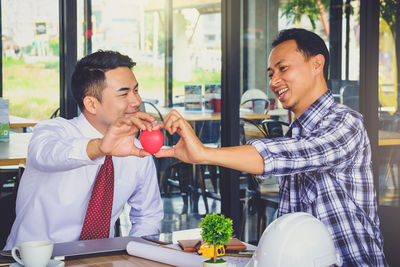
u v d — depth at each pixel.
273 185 3.56
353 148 1.49
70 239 1.92
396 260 2.46
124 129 1.40
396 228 2.58
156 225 2.09
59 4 4.02
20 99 4.80
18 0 4.68
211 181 3.66
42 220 1.92
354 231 1.57
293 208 1.65
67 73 3.99
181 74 3.91
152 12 4.06
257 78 3.57
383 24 3.96
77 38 4.01
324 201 1.58
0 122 3.69
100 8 4.06
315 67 1.63
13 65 4.81
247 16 3.55
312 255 1.16
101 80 1.88
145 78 4.09
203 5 3.79
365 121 3.69
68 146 1.58
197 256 1.36
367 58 3.68
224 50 3.46
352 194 1.58
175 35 3.91
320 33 3.81
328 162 1.43
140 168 2.04
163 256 1.38
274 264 1.15
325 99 1.62
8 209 2.25
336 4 3.82
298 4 3.74
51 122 1.92
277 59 1.64
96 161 1.56
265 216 3.54
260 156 1.36
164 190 3.92
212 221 1.23
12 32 4.70
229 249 1.50
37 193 1.91
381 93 3.98
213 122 3.68
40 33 4.65
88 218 1.80
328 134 1.47
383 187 3.99
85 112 1.96
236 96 3.45
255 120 3.55
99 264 1.38
